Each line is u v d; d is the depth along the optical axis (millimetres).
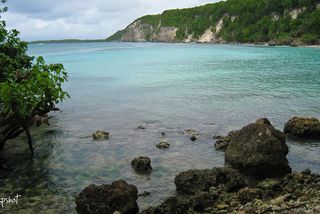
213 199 12281
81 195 12016
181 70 58844
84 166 16812
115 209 11758
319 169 15828
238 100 31344
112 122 24938
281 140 15547
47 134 22203
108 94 36906
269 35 149750
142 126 23250
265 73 50750
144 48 157375
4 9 25703
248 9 184250
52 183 15039
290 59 72250
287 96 32531
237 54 93500
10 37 24672
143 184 14742
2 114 16641
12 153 18766
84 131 22719
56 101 17750
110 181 15125
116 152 18625
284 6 157125
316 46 113438
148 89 39531
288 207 11008
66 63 78500
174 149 18859
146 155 18078
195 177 13703
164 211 11469
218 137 20406
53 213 12570
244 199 12219
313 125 19828
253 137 15484
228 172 13773
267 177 14859
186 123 24094
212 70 57219
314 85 38375
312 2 145875
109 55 107000
